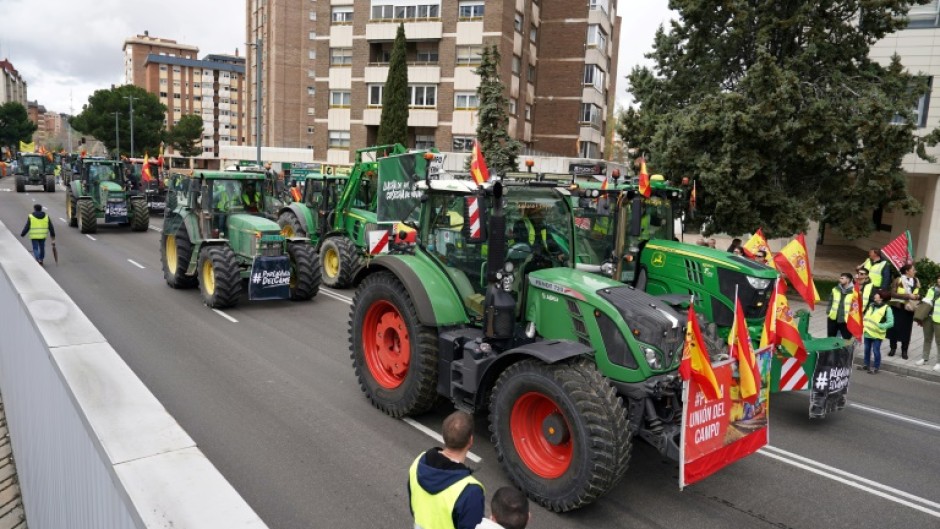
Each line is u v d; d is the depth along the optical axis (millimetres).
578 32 39000
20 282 5828
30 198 33625
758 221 14633
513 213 6207
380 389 7160
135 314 11109
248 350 9375
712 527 5176
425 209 7020
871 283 10625
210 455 6020
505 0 34031
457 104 35312
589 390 4934
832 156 13906
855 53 15062
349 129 38281
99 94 60531
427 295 6500
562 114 39750
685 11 15391
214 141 108938
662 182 10352
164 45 112750
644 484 5848
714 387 4828
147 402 3383
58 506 4039
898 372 10281
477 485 3184
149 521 2350
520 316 6141
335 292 14031
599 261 8977
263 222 12062
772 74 13805
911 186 23359
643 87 17234
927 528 5359
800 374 7363
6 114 78938
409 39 35781
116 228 23094
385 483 5609
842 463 6605
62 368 3752
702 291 8766
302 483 5562
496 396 5586
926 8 17812
